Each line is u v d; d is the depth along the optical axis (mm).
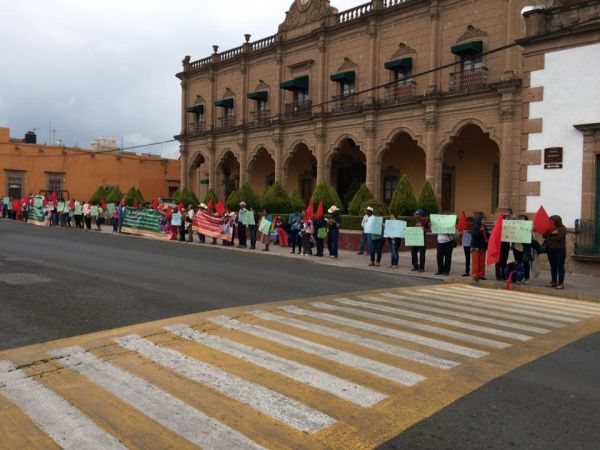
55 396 4324
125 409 4086
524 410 4305
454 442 3691
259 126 35594
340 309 8172
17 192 45625
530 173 15648
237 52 38000
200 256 16344
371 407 4230
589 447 3676
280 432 3740
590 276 14242
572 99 14820
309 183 37156
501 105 22844
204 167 43219
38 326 6574
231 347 5785
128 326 6621
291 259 17531
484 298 10430
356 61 30000
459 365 5406
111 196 38844
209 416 3979
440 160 25688
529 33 15688
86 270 11641
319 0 32188
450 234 14164
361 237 19422
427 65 26453
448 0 25516
